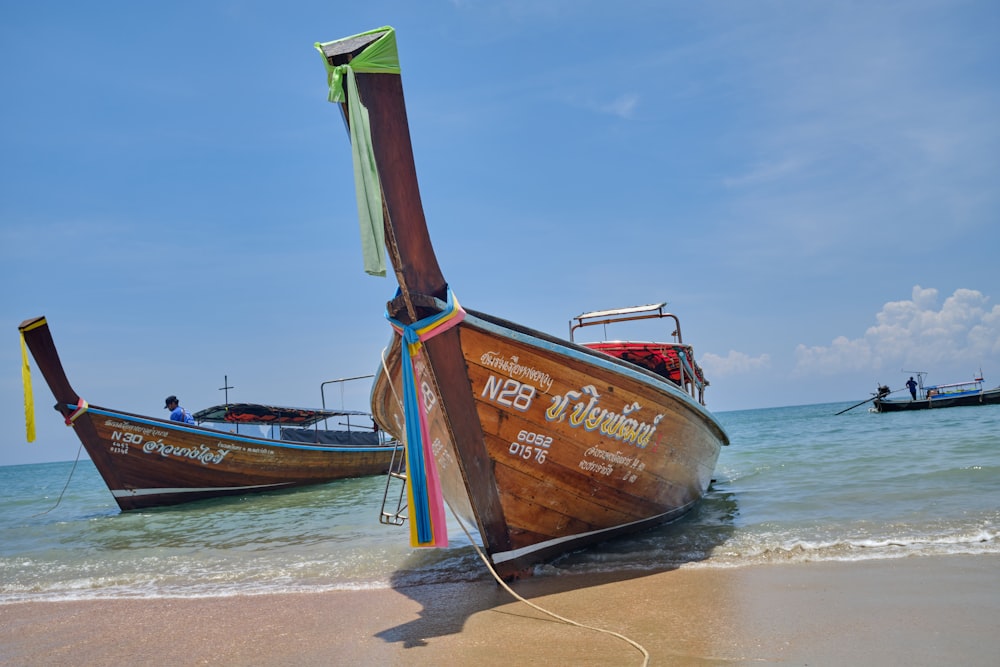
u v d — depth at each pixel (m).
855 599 4.09
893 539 5.56
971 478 8.67
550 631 4.01
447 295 4.58
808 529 6.34
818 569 4.90
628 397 5.62
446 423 4.88
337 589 5.72
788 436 25.36
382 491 14.58
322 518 10.60
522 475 5.32
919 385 42.59
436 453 5.64
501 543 5.37
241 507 13.25
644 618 4.10
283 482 16.14
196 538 9.52
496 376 4.92
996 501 6.92
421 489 4.48
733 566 5.21
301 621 4.78
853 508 7.30
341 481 17.70
